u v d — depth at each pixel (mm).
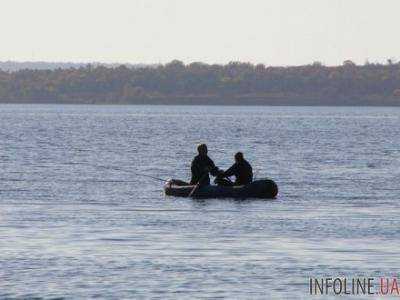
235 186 113000
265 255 76812
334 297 64688
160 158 184000
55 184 128625
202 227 90375
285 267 72625
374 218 96750
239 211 101812
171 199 112188
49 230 87875
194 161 114438
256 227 90500
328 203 109125
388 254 77188
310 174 147875
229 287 66875
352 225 91750
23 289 66000
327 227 90500
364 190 123562
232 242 82375
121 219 95250
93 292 65438
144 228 89625
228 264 73500
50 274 69938
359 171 154625
